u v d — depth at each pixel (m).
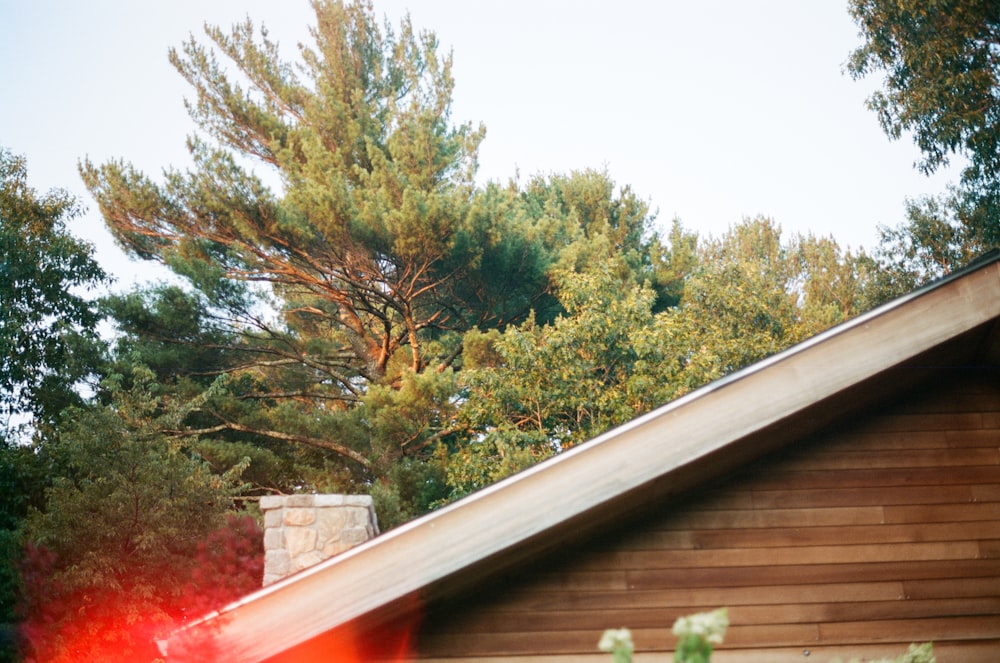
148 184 16.19
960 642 4.45
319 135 19.34
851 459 4.71
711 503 4.59
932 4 15.18
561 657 4.32
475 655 4.32
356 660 4.30
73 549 9.51
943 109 15.32
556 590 4.43
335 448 15.91
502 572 4.43
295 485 16.34
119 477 9.87
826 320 21.17
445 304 18.06
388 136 19.73
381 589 3.70
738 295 18.48
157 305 16.73
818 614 4.44
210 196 15.77
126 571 9.30
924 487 4.69
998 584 4.55
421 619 4.38
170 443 11.79
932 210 21.64
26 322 15.38
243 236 16.36
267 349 17.77
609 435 3.92
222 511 10.42
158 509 9.94
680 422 3.97
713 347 17.28
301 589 3.69
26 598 9.05
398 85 20.95
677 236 21.09
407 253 15.55
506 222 16.56
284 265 16.66
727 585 4.46
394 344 18.42
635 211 22.98
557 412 14.91
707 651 1.88
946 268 21.06
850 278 26.12
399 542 3.76
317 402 19.16
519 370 15.07
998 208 15.56
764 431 4.30
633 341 14.73
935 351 4.50
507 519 3.81
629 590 4.43
